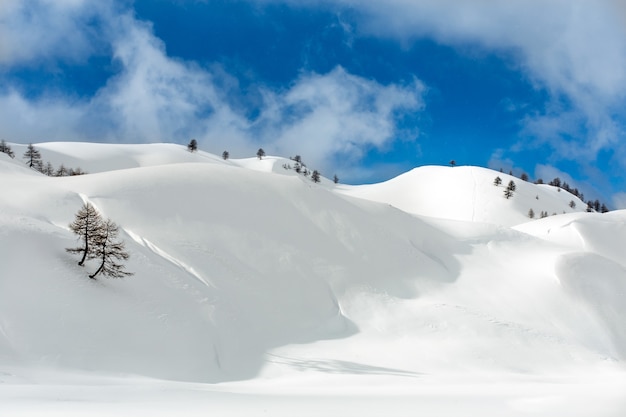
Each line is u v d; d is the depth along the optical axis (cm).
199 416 1255
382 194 19512
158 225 4984
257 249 5166
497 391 1972
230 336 3584
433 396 1809
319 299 4719
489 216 15375
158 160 19600
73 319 2884
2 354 2341
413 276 5628
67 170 15112
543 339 4306
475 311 4788
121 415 1223
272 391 2058
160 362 2916
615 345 4716
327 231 5984
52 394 1584
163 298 3622
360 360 3503
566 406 1450
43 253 3384
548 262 6184
